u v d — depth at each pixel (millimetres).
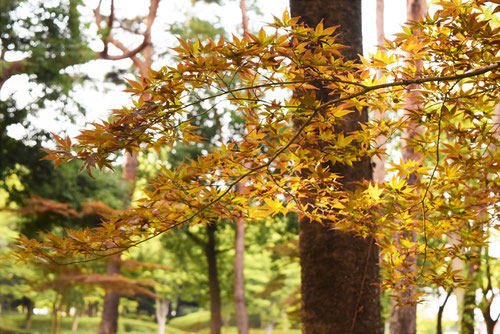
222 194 3219
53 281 17969
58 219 16438
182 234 25828
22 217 16516
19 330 35688
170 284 35875
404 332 9914
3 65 14828
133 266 19828
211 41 2711
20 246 3125
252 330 52562
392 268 3725
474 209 3508
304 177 3906
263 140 3205
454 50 3049
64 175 16062
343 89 3248
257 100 2986
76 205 16297
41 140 16250
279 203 3578
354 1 5105
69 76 16203
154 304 52406
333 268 4637
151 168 23328
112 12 20656
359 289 4637
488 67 2822
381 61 3143
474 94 3316
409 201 3514
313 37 2723
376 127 3488
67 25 15859
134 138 2873
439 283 3729
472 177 3578
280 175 3406
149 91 2844
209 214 3430
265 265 38938
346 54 4941
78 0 15883
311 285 4719
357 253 4672
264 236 25641
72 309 47031
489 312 9438
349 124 4508
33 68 15391
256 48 2732
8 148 15945
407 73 3240
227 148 3193
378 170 9758
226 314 39219
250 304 42125
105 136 2742
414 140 3518
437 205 3516
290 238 23859
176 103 2934
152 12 21609
